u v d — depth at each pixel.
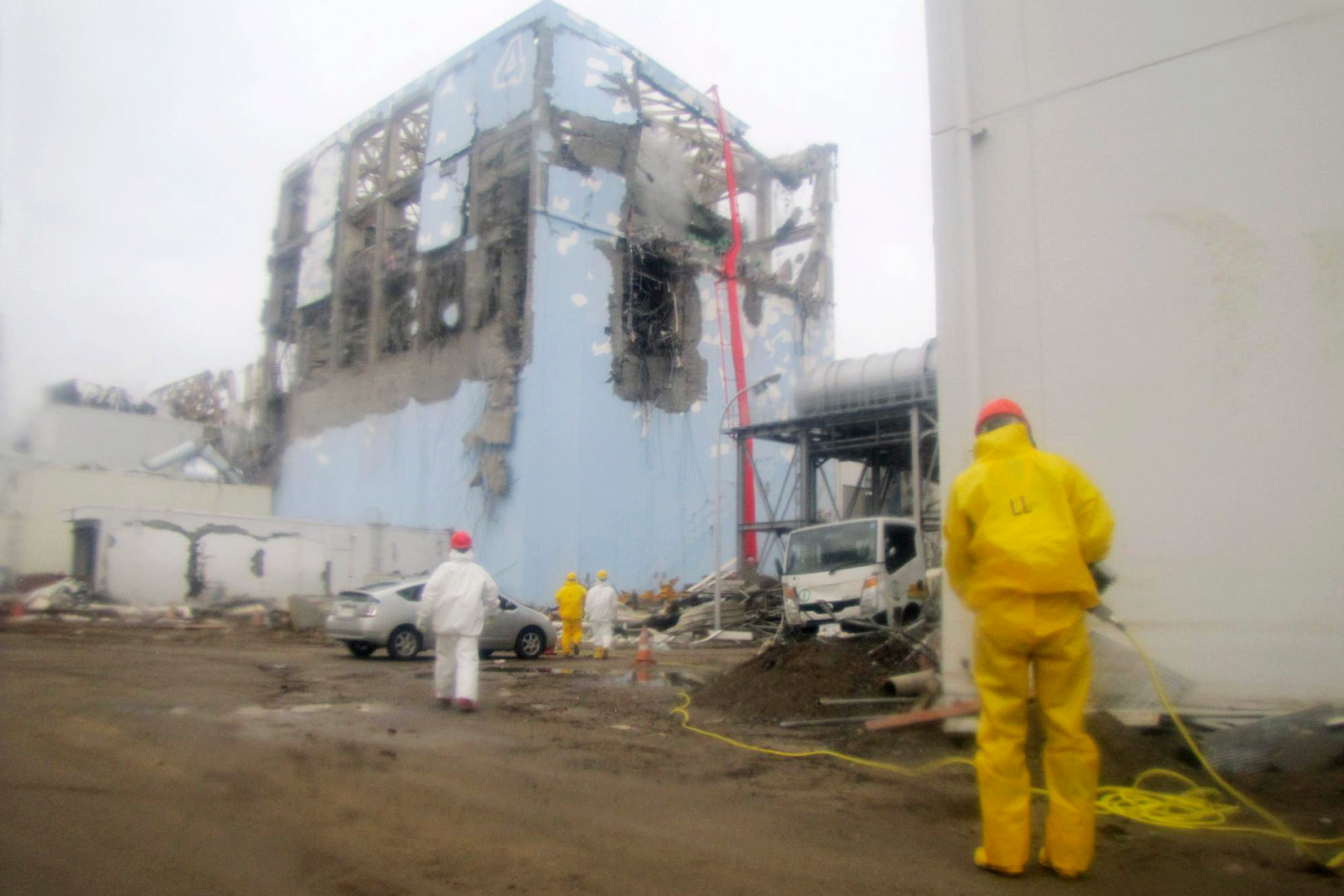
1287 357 6.03
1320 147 6.05
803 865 4.00
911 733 6.92
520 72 34.19
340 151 43.28
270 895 3.56
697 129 39.38
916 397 22.36
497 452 31.95
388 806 4.95
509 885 3.71
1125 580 6.43
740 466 27.00
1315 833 4.46
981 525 3.93
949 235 7.36
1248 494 6.08
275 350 46.00
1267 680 5.89
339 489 39.50
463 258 34.91
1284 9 6.23
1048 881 3.79
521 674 13.74
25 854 3.93
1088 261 6.79
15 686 9.77
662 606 29.64
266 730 7.37
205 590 27.64
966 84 7.41
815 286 41.56
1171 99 6.59
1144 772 5.52
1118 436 6.56
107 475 31.31
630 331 34.84
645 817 4.80
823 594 16.58
